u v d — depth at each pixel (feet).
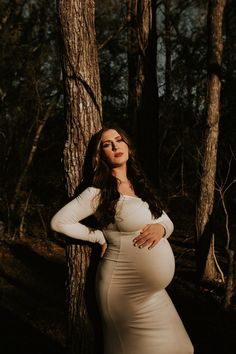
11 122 46.21
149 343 9.78
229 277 22.79
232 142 42.60
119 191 10.19
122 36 57.11
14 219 41.65
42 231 41.78
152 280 9.80
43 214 44.96
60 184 49.85
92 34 10.93
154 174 26.96
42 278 29.07
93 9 10.98
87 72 10.80
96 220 10.89
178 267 31.24
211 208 27.63
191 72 53.83
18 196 44.04
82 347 11.02
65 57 10.80
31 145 45.44
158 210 10.08
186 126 47.11
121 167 10.47
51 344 17.33
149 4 27.27
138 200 10.03
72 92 10.79
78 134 10.82
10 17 49.80
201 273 27.45
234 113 49.21
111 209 9.74
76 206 9.87
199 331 19.38
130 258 9.79
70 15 10.62
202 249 27.43
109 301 9.95
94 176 10.15
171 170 48.75
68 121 10.94
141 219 9.78
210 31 27.63
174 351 9.91
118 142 10.35
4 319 20.26
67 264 11.18
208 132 27.73
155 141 27.25
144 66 27.20
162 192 43.68
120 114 57.93
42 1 51.29
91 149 10.80
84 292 10.94
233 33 62.80
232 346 17.74
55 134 53.16
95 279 10.32
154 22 27.68
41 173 50.88
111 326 10.03
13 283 27.45
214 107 27.63
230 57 55.16
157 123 27.53
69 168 10.94
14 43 48.88
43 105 47.67
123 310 9.86
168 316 10.08
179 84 52.44
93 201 9.92
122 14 50.31
